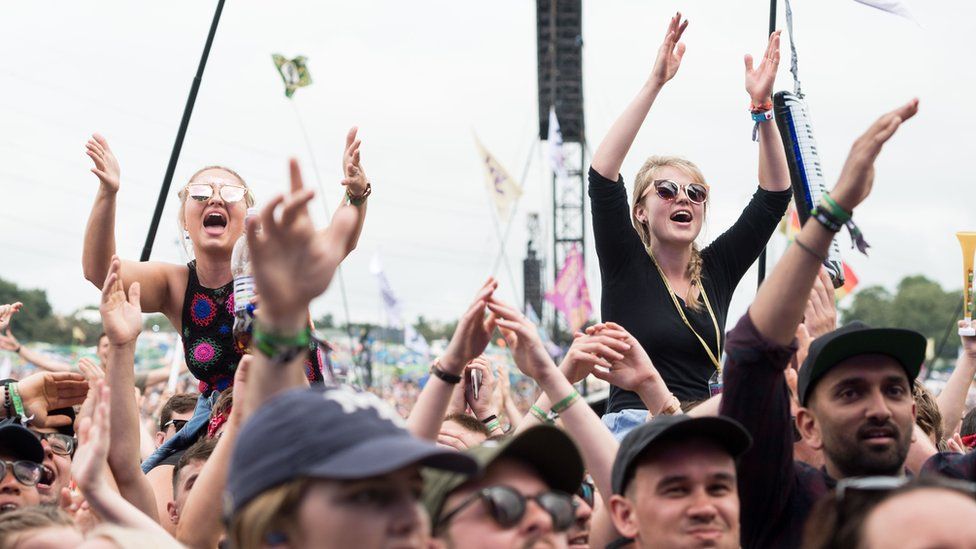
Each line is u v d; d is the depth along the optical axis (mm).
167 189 8445
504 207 21297
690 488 4293
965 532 3461
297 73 9734
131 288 5551
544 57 52281
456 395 6973
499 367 8867
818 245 4398
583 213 48156
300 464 3219
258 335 3646
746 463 4629
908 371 4758
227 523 3381
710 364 6828
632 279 6797
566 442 4102
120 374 5438
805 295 4438
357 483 3215
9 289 82875
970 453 5047
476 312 5035
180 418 7941
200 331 6898
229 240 6867
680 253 6906
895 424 4672
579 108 51844
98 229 6602
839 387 4703
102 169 6594
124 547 4129
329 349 4578
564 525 4039
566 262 21562
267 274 3584
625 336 5527
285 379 3652
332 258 3617
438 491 4062
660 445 4348
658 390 5469
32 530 4949
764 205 7059
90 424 4980
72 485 6281
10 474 5637
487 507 3980
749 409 4547
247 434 3346
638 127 6723
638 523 4371
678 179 6883
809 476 4816
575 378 5477
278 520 3236
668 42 6680
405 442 3254
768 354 4488
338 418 3281
